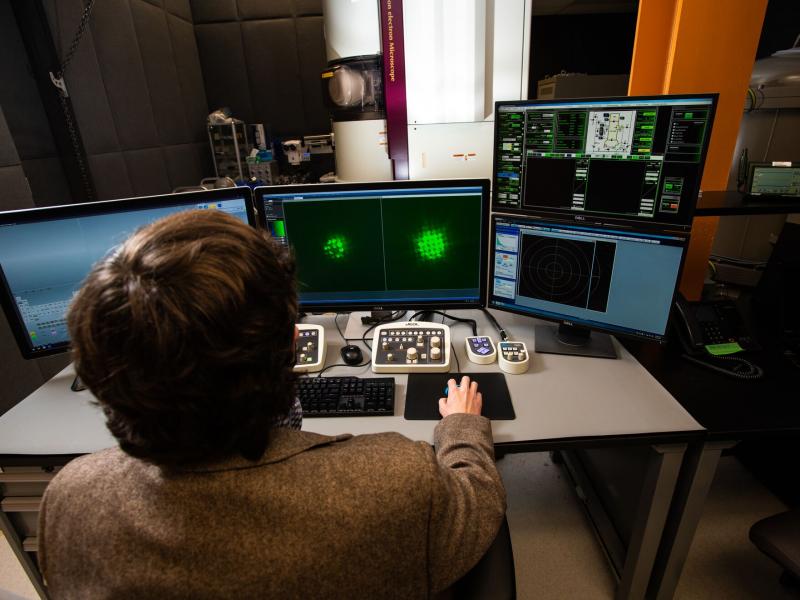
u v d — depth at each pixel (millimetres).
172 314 382
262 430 460
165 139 3281
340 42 2064
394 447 513
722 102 1584
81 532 448
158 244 418
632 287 1199
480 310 1609
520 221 1291
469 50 1840
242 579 422
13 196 1913
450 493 541
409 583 501
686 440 1031
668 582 1311
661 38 1564
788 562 958
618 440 1021
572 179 1210
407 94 1916
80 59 2502
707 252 1713
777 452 1738
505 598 689
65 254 1174
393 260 1357
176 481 436
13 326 1187
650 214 1141
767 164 1446
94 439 1066
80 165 2490
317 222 1319
